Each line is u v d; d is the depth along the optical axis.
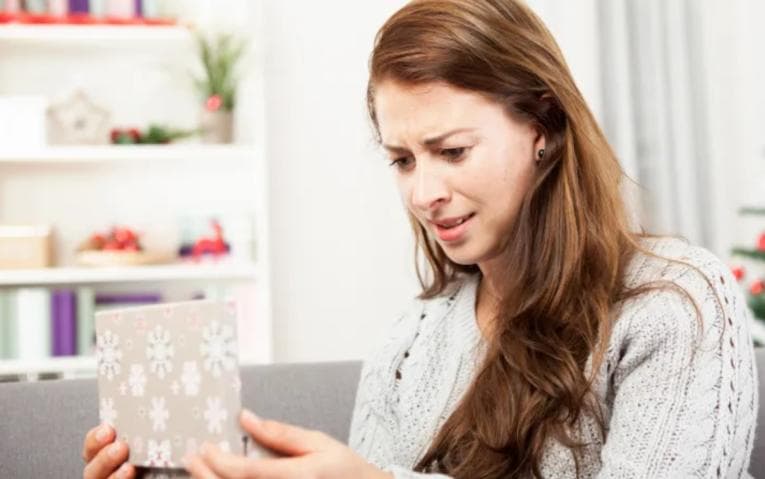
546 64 1.19
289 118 4.12
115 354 1.08
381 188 4.17
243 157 3.93
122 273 3.68
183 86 3.99
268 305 3.78
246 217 3.83
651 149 4.11
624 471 1.10
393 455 1.38
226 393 0.97
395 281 4.19
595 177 1.23
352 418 1.55
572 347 1.21
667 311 1.16
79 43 3.88
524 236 1.21
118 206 3.99
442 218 1.19
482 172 1.17
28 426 1.50
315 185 4.14
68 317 3.65
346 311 4.17
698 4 4.23
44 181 3.95
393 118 1.17
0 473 1.47
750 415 1.17
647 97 4.11
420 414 1.36
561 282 1.21
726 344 1.14
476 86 1.15
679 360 1.13
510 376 1.23
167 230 4.02
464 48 1.14
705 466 1.11
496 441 1.21
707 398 1.12
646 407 1.13
